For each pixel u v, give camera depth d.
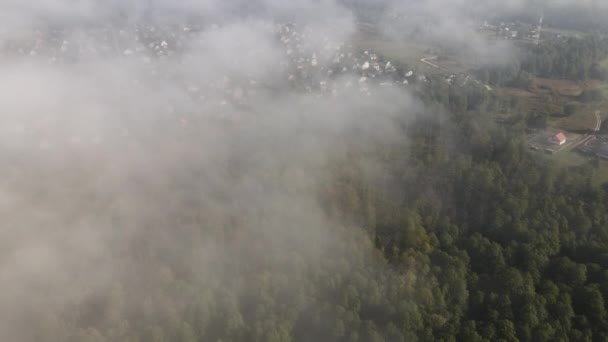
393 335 76.31
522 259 92.38
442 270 90.00
